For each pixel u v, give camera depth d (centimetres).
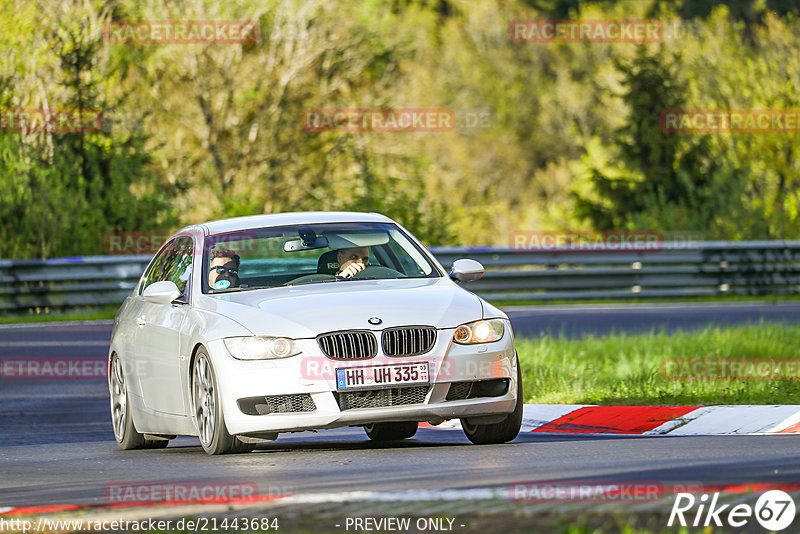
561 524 1395
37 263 6444
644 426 2647
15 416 3341
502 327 2352
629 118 11381
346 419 2212
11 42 8238
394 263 2578
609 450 2120
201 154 10362
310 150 10588
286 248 2561
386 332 2252
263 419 2227
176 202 9631
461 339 2286
